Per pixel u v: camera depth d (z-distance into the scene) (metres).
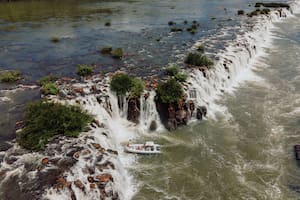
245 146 26.14
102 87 29.39
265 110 32.09
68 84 30.36
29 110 24.09
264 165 23.83
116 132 26.89
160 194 20.67
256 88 37.50
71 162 19.91
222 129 28.52
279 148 25.88
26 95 28.44
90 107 26.47
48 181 18.31
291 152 25.28
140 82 29.44
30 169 19.23
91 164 20.08
